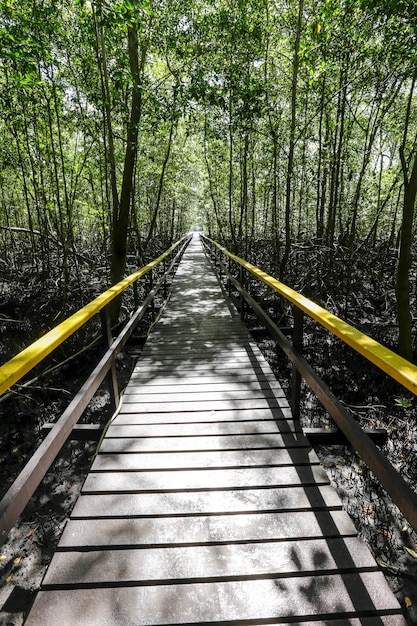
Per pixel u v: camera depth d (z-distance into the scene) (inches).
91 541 62.4
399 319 180.1
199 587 54.8
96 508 70.2
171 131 327.0
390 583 80.2
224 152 457.4
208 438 93.7
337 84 242.4
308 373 80.0
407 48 144.9
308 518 67.1
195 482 76.9
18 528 98.2
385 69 214.8
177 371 144.0
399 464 123.6
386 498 104.0
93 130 287.3
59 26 214.5
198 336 195.3
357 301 301.9
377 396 172.7
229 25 249.4
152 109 244.7
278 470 80.8
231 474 79.5
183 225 1215.6
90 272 355.9
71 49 228.5
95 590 54.5
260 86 236.1
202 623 49.7
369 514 98.3
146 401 116.8
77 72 257.1
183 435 95.2
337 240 362.3
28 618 50.7
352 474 114.9
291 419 102.7
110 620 50.1
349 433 58.1
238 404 113.0
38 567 86.6
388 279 346.3
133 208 353.1
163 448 89.4
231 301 290.5
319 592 53.6
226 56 272.2
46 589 54.8
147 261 486.0
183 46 277.1
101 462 84.2
